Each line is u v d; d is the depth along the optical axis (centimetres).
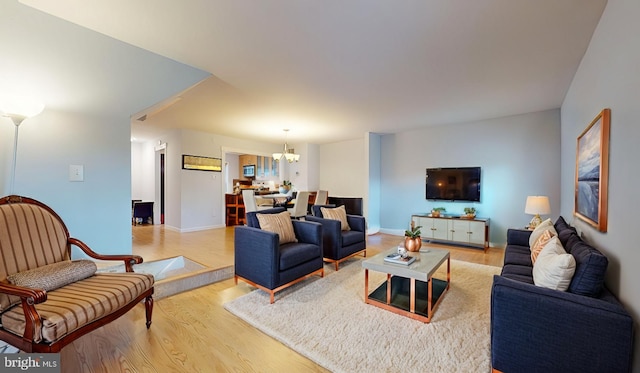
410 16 188
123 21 201
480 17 189
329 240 357
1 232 163
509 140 462
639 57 126
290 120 492
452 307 246
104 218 236
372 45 228
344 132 605
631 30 136
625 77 143
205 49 238
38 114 203
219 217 646
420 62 260
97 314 156
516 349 142
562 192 378
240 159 1020
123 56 232
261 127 556
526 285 148
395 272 236
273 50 238
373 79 302
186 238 509
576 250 173
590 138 204
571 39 216
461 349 183
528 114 443
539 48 232
